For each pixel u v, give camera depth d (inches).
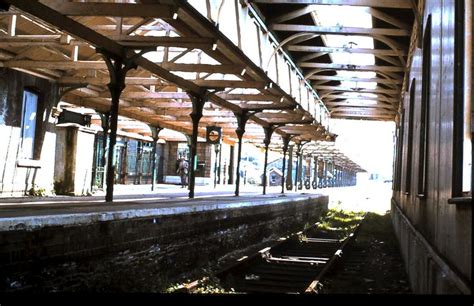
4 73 519.5
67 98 624.7
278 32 609.9
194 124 544.7
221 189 1192.2
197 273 369.7
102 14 314.0
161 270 350.0
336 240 625.6
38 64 478.3
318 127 987.9
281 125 846.5
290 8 540.4
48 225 242.8
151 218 337.1
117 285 287.3
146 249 331.9
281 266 423.5
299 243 587.5
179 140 1455.5
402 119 714.8
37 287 236.5
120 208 333.1
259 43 524.4
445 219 227.8
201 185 1381.6
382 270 422.3
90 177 652.1
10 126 533.3
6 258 219.8
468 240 169.9
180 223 380.5
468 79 203.3
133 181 1293.1
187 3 315.3
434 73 293.9
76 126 614.5
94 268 277.4
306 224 804.6
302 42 692.1
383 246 580.4
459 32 210.5
